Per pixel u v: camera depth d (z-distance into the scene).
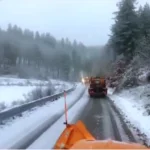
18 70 128.50
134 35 47.69
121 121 16.17
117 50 49.81
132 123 15.55
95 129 13.66
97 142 4.52
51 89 36.00
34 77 121.00
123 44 48.75
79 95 39.72
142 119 16.88
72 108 22.56
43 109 21.11
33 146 10.16
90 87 37.34
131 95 34.28
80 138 6.26
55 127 13.97
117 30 48.41
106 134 12.54
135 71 43.16
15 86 69.31
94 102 28.78
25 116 17.31
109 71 67.62
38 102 22.72
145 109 21.12
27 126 14.08
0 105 19.14
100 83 37.09
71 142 6.10
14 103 22.17
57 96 32.06
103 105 25.55
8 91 51.75
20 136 11.77
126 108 23.14
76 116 17.97
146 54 36.44
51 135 12.05
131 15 48.00
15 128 13.47
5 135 11.91
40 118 16.73
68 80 134.25
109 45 51.25
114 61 64.06
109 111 20.95
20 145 10.28
